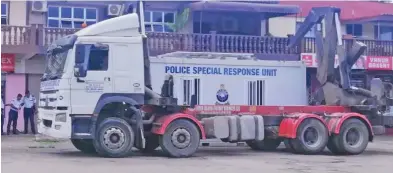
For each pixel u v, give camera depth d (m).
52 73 15.00
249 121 16.00
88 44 14.51
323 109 17.31
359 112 17.58
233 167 13.16
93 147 16.41
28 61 24.75
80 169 12.27
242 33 26.86
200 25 26.30
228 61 18.94
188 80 18.55
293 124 16.38
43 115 15.31
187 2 26.27
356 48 17.70
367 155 16.70
